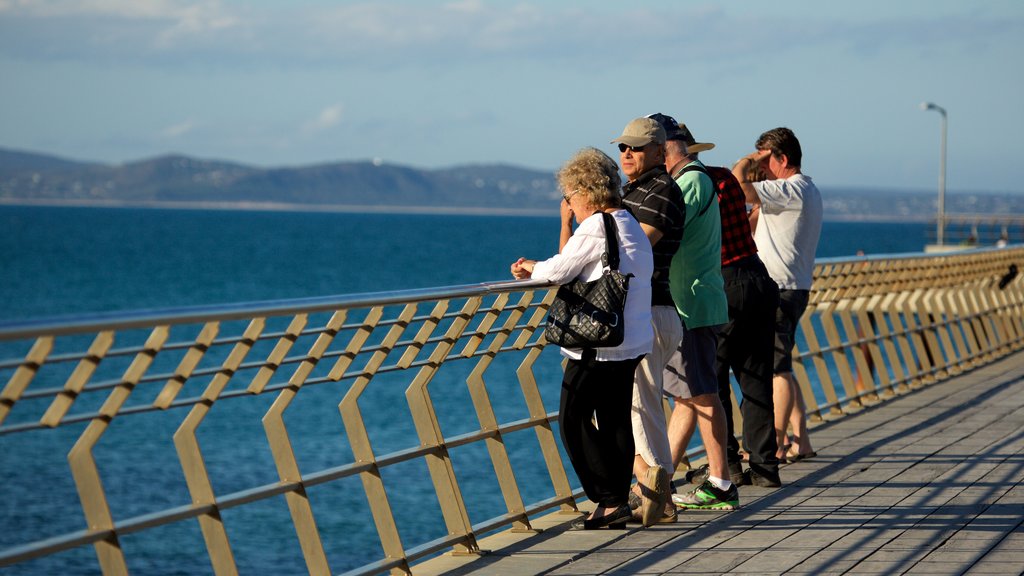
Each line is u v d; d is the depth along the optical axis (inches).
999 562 511.2
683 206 592.1
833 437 887.1
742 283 681.6
